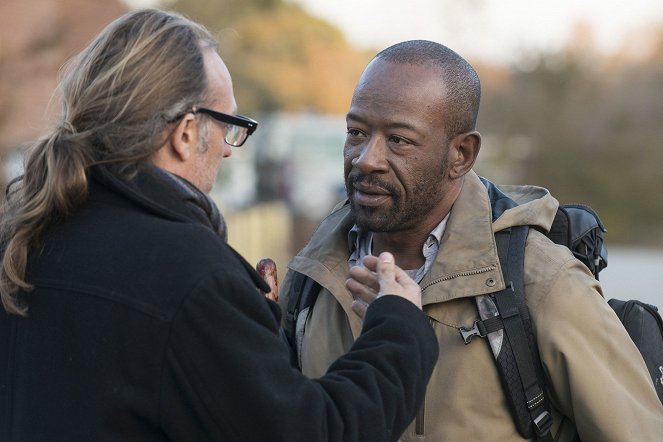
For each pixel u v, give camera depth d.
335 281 2.77
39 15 8.82
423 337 2.16
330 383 2.05
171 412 1.97
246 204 19.02
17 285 2.09
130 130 2.08
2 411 2.13
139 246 2.03
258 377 1.96
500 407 2.49
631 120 30.09
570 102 29.91
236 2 29.73
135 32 2.14
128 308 1.98
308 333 2.80
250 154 21.64
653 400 2.48
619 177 29.67
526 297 2.51
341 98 31.83
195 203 2.16
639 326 2.74
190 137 2.17
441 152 2.64
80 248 2.07
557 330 2.45
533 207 2.66
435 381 2.53
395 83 2.60
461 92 2.64
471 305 2.55
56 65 8.85
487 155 29.98
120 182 2.09
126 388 1.98
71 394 2.01
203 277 1.98
